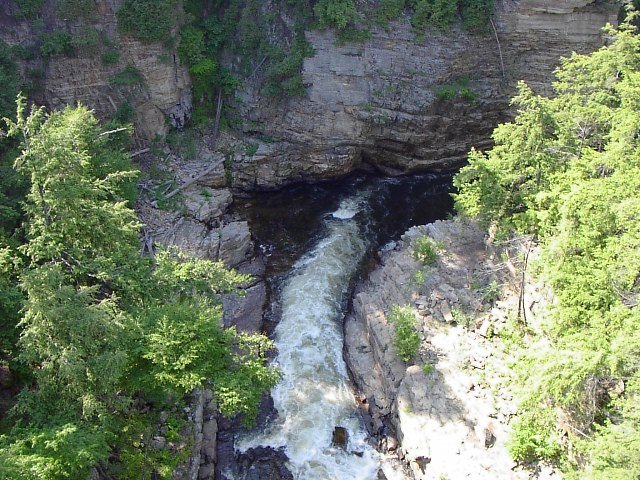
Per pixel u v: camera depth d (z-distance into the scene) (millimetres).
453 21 46875
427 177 51375
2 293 23609
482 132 51062
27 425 22797
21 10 39188
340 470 28750
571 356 22469
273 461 29188
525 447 25812
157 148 45531
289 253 42469
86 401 20859
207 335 23703
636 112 29531
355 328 35812
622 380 23719
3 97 34344
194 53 45875
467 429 27719
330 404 31984
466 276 35562
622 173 27406
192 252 37562
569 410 25297
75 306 21125
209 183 45656
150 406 27141
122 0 41719
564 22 47125
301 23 46500
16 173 30828
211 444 29422
